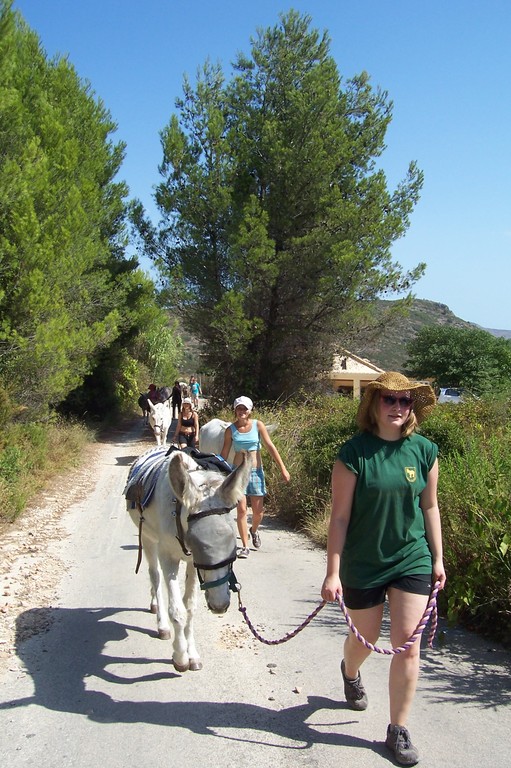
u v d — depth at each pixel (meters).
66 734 4.01
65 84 20.55
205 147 23.89
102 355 27.19
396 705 3.70
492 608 5.57
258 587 6.92
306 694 4.54
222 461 5.21
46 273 15.52
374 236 22.39
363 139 24.28
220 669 4.93
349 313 22.83
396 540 3.78
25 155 14.87
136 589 6.88
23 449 13.67
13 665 4.99
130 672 4.89
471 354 48.16
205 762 3.70
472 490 6.28
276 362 25.05
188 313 24.70
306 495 10.00
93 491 13.37
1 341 14.58
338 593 3.66
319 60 24.39
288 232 23.52
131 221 25.53
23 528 9.57
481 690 4.58
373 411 3.88
